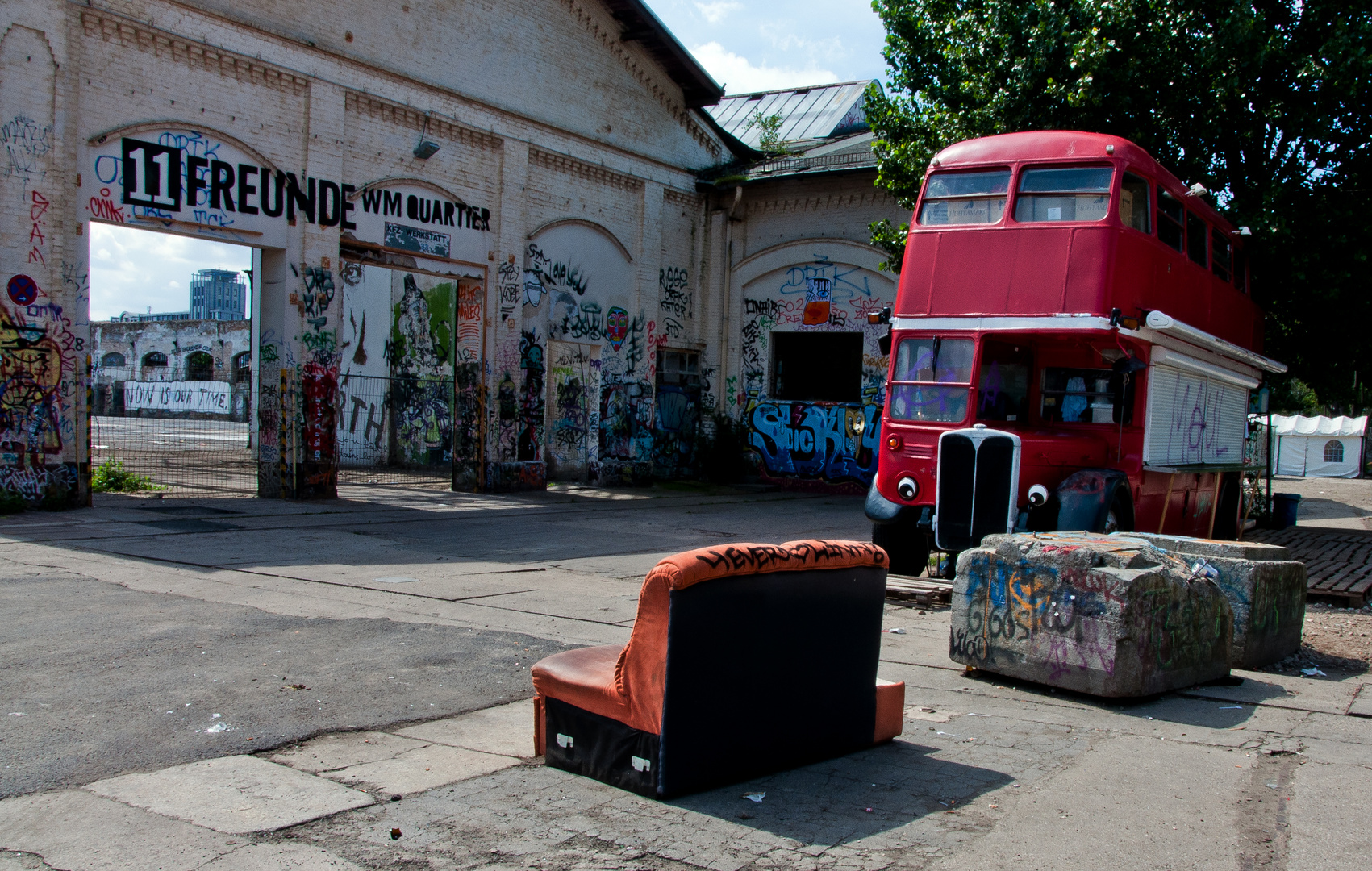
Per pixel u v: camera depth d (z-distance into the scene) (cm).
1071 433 1042
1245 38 1448
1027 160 998
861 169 2150
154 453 2403
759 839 360
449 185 1738
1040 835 368
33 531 1085
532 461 1934
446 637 666
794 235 2298
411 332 2292
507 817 375
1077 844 360
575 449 2205
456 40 1734
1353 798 408
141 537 1084
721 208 2367
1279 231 1424
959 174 1039
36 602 721
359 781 407
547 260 1953
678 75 2197
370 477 2112
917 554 1079
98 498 1439
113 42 1279
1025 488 959
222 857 330
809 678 441
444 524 1380
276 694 520
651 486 2212
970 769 441
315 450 1555
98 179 1273
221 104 1396
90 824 352
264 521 1282
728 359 2388
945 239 1029
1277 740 489
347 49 1559
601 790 406
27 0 1194
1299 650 716
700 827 369
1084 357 1056
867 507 1050
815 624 442
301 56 1487
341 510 1462
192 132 1364
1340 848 357
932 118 1694
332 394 1570
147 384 4450
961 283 1013
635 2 1981
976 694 576
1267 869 340
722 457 2367
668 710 390
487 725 491
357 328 2416
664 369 2336
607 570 1029
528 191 1894
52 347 1239
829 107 2655
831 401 2284
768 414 2352
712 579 399
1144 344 1013
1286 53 1464
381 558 1031
